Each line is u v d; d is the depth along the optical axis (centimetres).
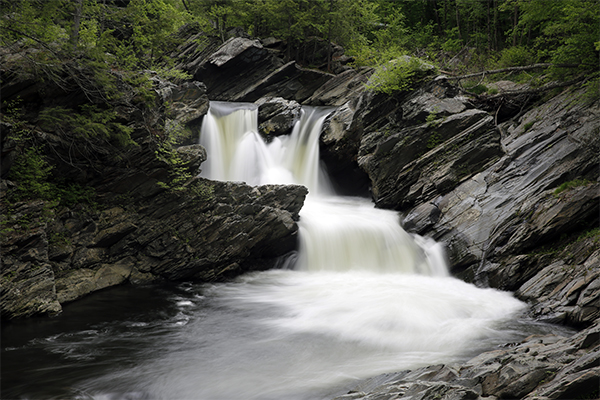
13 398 847
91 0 1908
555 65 2055
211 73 3328
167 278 1595
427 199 1906
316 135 2386
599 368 646
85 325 1207
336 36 3775
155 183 1612
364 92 2244
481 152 1883
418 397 692
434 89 2083
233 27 3747
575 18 2012
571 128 1728
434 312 1303
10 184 1275
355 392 821
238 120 2433
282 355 1049
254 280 1633
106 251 1533
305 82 3416
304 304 1386
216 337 1148
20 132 1318
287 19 3612
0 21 1277
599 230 1416
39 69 1336
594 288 1212
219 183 1698
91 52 1403
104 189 1552
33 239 1285
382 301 1384
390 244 1786
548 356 771
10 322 1192
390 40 3950
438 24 4162
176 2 3734
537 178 1669
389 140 2077
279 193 1762
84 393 875
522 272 1478
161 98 1695
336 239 1783
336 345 1101
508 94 2112
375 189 2122
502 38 3828
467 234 1673
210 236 1636
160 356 1040
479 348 1077
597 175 1566
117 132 1495
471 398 682
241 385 905
